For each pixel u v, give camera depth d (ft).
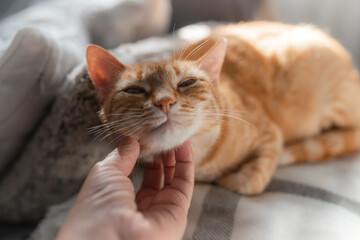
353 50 2.13
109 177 0.81
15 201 1.20
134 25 1.78
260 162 1.17
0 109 1.05
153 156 1.03
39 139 1.15
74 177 1.15
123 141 0.91
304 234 0.94
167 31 2.15
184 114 0.92
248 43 1.40
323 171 1.22
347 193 1.09
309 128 1.41
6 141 1.14
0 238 1.17
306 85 1.37
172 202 0.87
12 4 1.86
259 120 1.25
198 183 1.16
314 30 1.50
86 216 0.76
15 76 1.03
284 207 1.04
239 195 1.10
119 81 1.01
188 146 0.96
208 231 0.95
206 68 1.08
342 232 0.95
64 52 1.19
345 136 1.35
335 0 2.06
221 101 1.09
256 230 0.95
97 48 0.99
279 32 1.47
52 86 1.15
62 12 1.52
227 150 1.14
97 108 1.11
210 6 2.17
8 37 1.22
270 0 2.05
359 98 1.44
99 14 1.66
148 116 0.90
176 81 0.98
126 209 0.76
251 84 1.33
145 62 1.09
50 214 1.12
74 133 1.11
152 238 0.75
